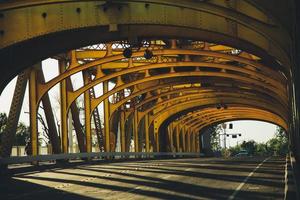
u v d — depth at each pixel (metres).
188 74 50.25
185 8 25.05
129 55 28.06
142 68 46.94
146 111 66.56
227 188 19.52
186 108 73.19
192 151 102.25
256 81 48.66
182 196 17.30
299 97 16.11
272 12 20.61
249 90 61.19
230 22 25.11
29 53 27.20
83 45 27.75
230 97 68.69
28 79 36.81
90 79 51.44
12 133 32.25
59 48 27.38
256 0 20.73
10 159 31.33
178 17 25.28
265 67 39.25
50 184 23.69
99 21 25.56
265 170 29.33
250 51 27.67
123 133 59.91
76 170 33.94
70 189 21.14
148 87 56.88
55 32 25.67
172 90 61.81
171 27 27.09
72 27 25.61
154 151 73.88
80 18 25.66
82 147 46.38
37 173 31.56
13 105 32.59
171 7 25.28
